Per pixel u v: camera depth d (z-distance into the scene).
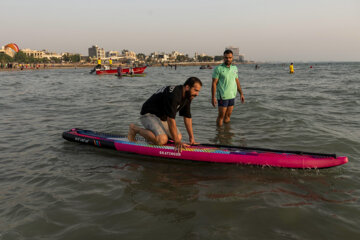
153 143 4.43
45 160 4.20
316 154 3.78
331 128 5.78
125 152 4.61
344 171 3.62
